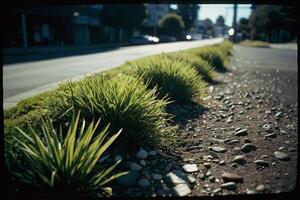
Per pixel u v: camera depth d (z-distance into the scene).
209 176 3.08
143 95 3.86
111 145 3.50
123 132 3.57
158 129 3.83
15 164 2.60
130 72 6.63
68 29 33.00
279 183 2.90
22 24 24.33
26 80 8.94
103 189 2.57
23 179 2.49
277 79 10.89
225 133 4.50
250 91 8.33
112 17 41.06
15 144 2.74
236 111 5.95
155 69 6.20
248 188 2.83
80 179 2.52
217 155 3.64
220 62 13.67
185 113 5.59
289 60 19.30
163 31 60.31
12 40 25.00
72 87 4.24
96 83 3.99
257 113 5.81
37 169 2.50
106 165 3.15
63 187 2.51
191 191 2.79
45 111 3.96
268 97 7.51
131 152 3.48
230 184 2.86
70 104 3.77
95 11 38.97
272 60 19.16
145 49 26.38
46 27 30.05
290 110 6.06
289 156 3.56
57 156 2.50
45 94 5.58
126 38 46.97
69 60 15.93
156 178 3.00
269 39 50.09
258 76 11.66
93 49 26.83
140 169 3.16
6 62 14.71
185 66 7.57
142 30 56.56
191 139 4.20
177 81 6.06
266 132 4.55
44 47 25.88
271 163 3.38
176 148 3.83
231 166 3.32
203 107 6.14
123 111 3.55
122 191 2.75
